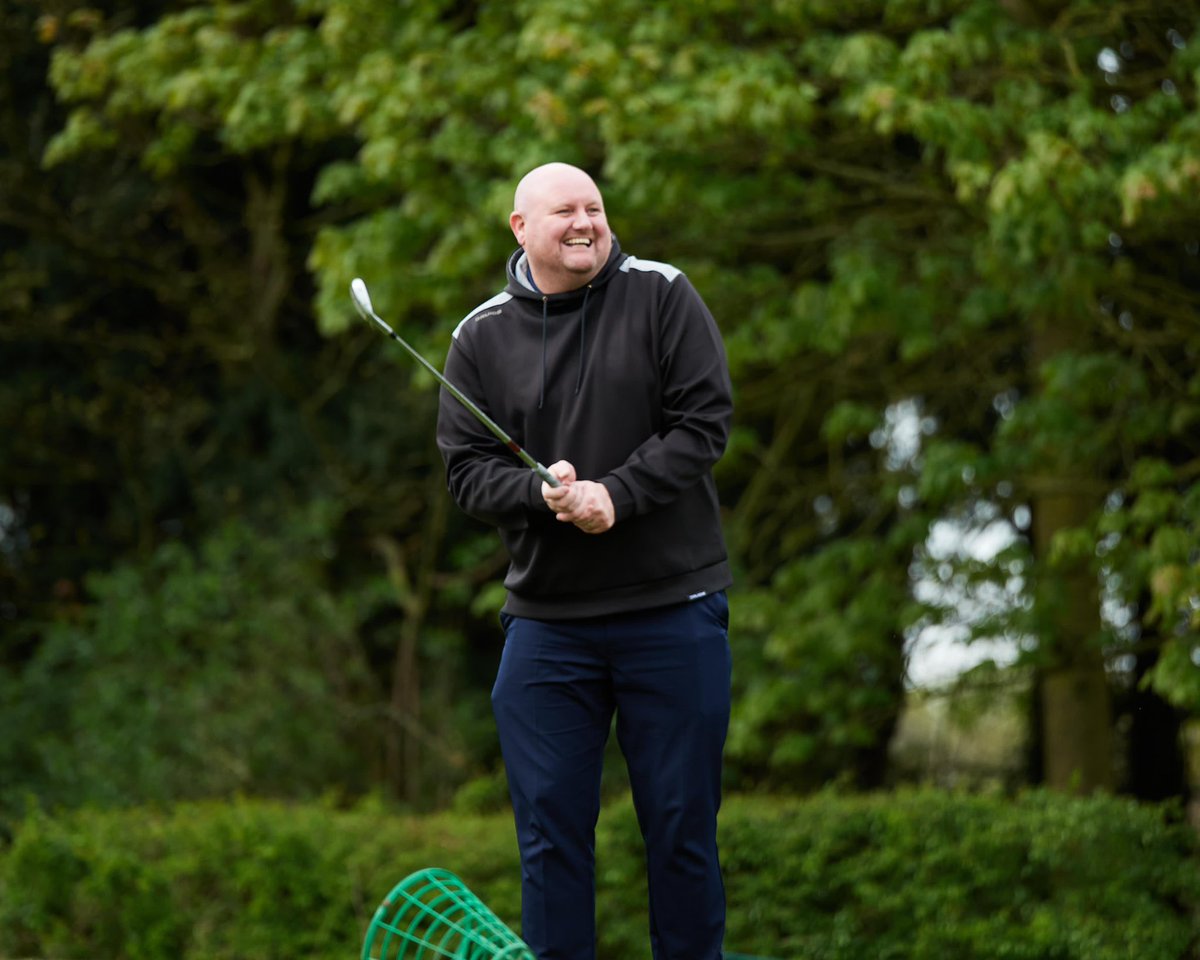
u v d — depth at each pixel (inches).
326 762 790.5
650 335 242.2
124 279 905.5
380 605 882.8
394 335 226.4
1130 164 466.3
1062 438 549.6
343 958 499.5
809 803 504.7
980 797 490.6
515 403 246.7
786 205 613.0
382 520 893.8
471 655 914.1
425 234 598.5
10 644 876.0
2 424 896.3
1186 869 445.1
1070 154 455.2
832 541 824.3
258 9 648.4
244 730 760.3
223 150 868.6
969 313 586.9
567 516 228.2
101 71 642.2
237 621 796.0
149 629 794.2
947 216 618.2
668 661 241.0
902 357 653.3
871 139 584.7
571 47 502.9
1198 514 502.0
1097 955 425.4
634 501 230.7
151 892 519.8
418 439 877.2
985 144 502.6
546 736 244.8
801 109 498.9
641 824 247.0
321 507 831.7
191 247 936.9
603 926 478.9
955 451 570.9
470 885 497.7
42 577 918.4
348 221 896.3
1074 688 620.7
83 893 526.9
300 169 890.1
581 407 242.1
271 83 597.6
